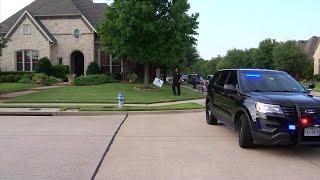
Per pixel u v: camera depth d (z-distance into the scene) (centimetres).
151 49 3025
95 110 1772
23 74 3988
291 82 1155
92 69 4144
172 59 3011
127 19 2941
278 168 837
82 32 4303
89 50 4297
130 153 960
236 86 1141
